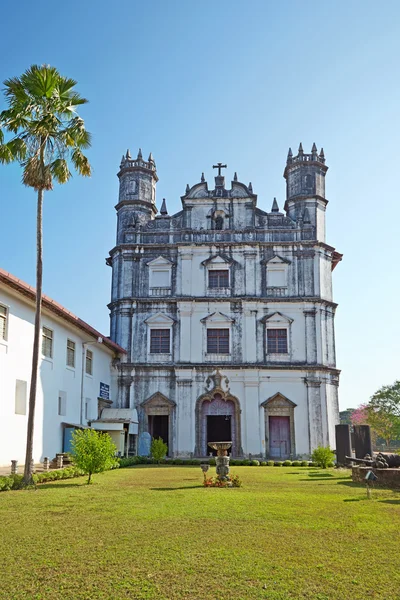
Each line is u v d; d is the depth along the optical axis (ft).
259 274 141.38
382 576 27.32
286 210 150.61
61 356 104.53
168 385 136.56
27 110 67.92
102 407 130.82
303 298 138.62
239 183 147.23
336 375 139.13
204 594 24.99
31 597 24.62
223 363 136.26
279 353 136.98
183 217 146.82
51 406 98.94
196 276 142.10
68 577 27.17
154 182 154.40
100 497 53.11
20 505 48.11
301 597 24.61
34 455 90.79
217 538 34.53
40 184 69.10
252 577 27.09
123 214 149.28
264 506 46.85
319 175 148.97
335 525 38.52
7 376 82.89
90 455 67.92
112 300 144.77
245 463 114.83
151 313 140.97
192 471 89.81
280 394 133.80
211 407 136.05
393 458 66.80
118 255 145.69
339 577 27.14
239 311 139.44
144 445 132.77
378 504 48.24
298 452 131.13
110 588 25.68
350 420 266.36
